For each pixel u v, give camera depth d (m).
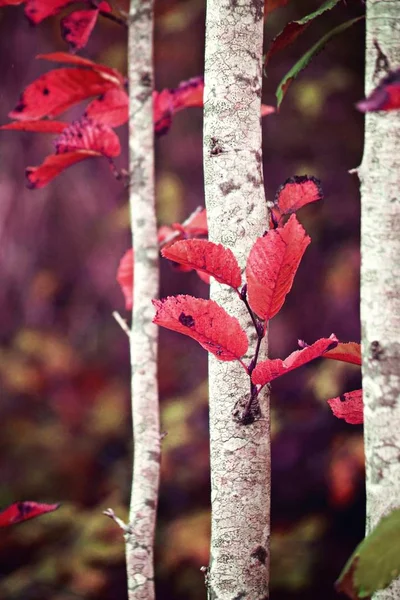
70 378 4.41
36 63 4.00
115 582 3.14
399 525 1.11
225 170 1.25
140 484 1.43
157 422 1.45
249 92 1.26
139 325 1.47
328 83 3.52
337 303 3.62
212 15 1.27
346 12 3.36
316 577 3.22
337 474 3.12
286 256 1.17
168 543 3.32
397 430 1.15
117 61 3.71
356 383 3.24
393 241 1.16
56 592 3.00
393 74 1.05
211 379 1.26
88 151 1.50
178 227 1.55
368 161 1.17
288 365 1.20
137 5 1.52
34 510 1.37
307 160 3.79
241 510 1.24
